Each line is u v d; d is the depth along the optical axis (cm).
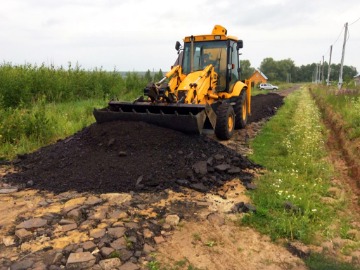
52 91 1443
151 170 577
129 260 355
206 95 855
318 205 505
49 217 441
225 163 645
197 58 966
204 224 442
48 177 583
